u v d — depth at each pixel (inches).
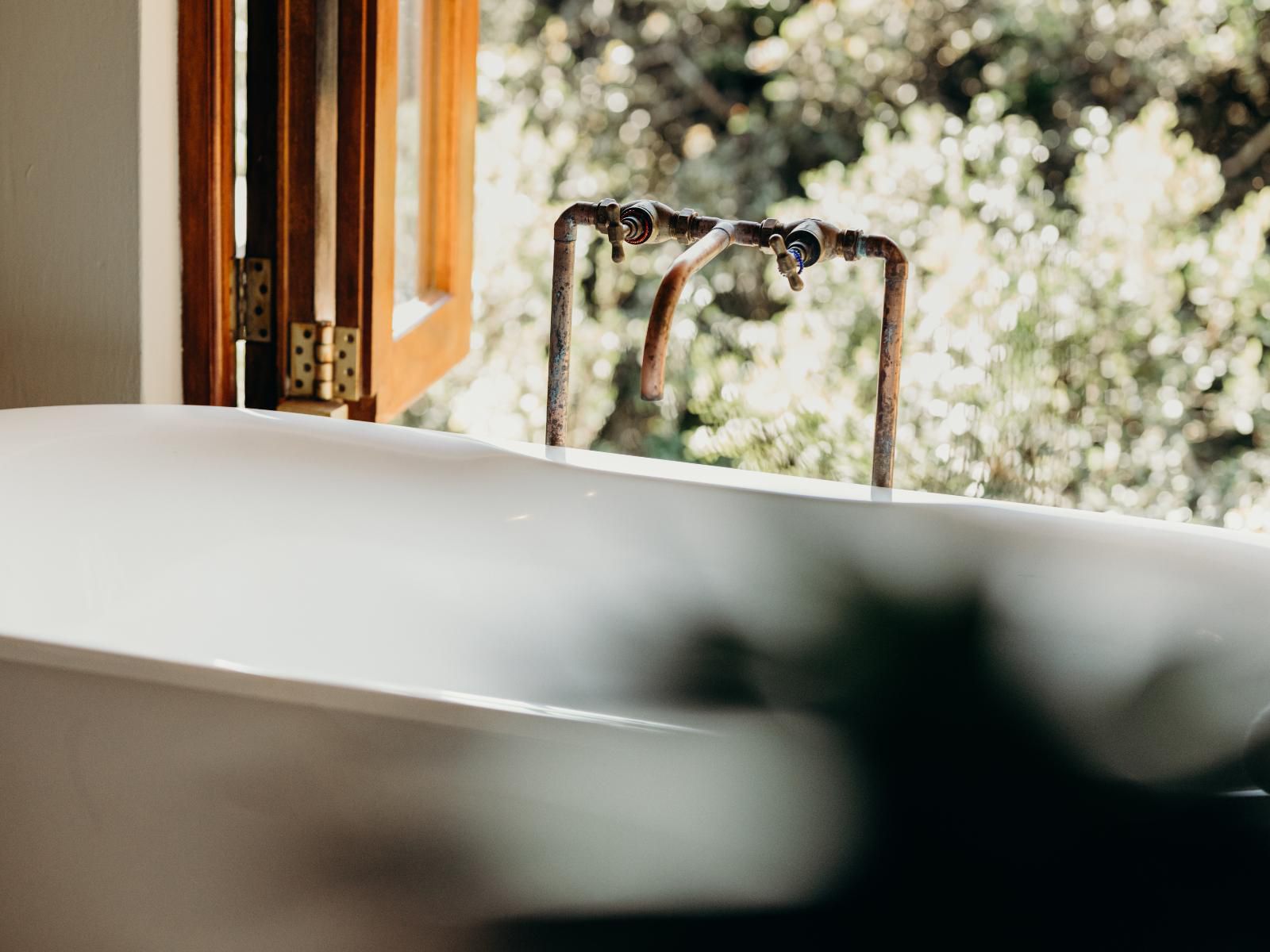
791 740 19.3
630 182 177.8
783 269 57.0
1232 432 149.0
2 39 62.5
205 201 66.6
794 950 24.2
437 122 91.6
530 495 61.0
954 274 144.8
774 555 16.5
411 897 34.0
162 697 34.1
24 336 65.2
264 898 35.4
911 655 14.9
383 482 62.5
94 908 37.0
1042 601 27.0
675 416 165.8
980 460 138.3
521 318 166.6
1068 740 15.7
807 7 172.4
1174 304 147.9
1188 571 51.7
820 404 149.4
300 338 72.2
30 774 36.0
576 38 177.0
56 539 55.0
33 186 63.7
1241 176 157.2
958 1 165.9
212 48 65.2
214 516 60.9
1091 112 156.0
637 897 30.5
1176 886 19.7
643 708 16.7
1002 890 18.7
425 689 32.5
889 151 156.6
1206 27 157.5
